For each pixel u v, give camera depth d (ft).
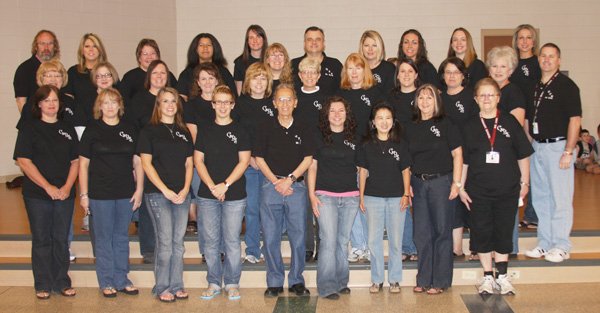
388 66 17.60
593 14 36.42
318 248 16.60
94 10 32.83
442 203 15.33
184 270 16.69
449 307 14.71
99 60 18.45
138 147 15.03
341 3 36.06
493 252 16.70
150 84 17.13
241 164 15.17
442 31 36.17
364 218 16.90
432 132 15.28
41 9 31.30
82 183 15.44
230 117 16.16
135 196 15.72
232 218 15.30
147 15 34.88
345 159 15.17
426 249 15.70
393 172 15.40
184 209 15.40
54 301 15.60
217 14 36.32
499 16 36.22
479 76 18.26
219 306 15.05
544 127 16.44
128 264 16.19
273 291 15.72
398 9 36.01
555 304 14.82
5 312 14.80
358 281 16.53
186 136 15.38
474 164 15.28
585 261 16.42
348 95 16.48
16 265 17.02
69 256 16.26
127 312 14.71
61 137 15.66
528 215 18.70
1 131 31.09
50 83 16.47
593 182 29.86
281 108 15.05
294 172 15.06
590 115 37.09
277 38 36.35
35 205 15.44
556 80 16.34
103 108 15.42
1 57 30.66
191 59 18.72
